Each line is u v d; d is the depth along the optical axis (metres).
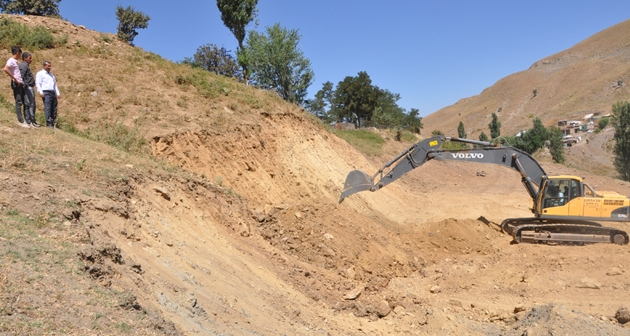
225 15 27.47
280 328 7.77
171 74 19.62
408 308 10.40
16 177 7.58
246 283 8.95
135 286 6.21
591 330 8.52
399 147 37.06
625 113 57.03
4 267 5.05
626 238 14.53
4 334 4.02
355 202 18.98
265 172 16.50
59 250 5.82
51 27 20.16
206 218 10.80
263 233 12.36
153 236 8.39
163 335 5.16
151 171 11.02
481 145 16.38
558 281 12.08
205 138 15.21
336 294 10.66
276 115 20.31
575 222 15.42
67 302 4.89
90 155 10.40
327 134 24.73
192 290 7.38
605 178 32.53
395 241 15.25
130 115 14.90
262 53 33.03
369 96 51.84
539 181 15.49
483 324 10.11
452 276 12.98
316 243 13.00
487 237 15.93
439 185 28.48
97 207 7.82
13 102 13.82
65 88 15.51
